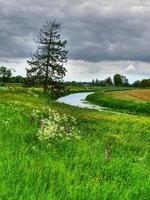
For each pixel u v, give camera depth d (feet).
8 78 565.12
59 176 27.12
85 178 28.94
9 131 44.19
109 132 78.33
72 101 324.39
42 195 22.67
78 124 85.35
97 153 38.06
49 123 47.70
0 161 28.68
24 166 28.63
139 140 73.20
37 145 38.37
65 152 36.91
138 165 37.09
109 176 31.48
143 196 27.22
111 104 278.05
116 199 24.86
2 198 21.81
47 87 294.66
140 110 239.71
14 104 88.74
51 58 291.58
